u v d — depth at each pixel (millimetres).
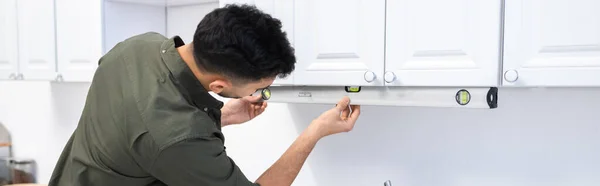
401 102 1315
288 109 1993
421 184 1719
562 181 1486
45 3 2166
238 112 1513
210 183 1008
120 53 1097
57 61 2148
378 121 1801
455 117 1646
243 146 2145
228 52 906
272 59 940
